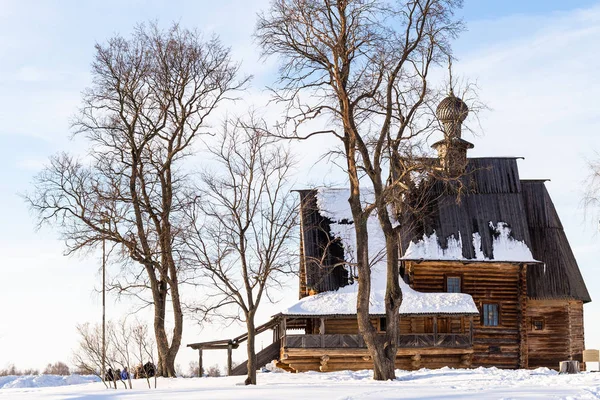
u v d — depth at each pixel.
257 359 48.25
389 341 33.19
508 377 32.09
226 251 34.16
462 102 34.28
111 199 40.88
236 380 36.22
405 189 33.41
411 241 49.59
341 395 22.89
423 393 23.14
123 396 24.53
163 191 42.84
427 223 50.38
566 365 35.72
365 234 33.28
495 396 22.16
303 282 48.62
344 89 32.44
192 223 34.72
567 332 50.44
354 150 32.97
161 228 42.94
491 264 49.72
